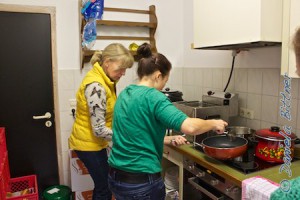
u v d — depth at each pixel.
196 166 1.75
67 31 2.46
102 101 1.70
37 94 2.44
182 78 2.90
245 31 1.57
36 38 2.38
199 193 1.82
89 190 2.42
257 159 1.62
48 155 2.55
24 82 2.39
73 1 2.45
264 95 1.97
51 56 2.44
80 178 2.38
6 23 2.28
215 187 1.58
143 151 1.32
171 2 2.80
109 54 1.72
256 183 1.25
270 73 1.92
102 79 1.76
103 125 1.71
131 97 1.34
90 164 1.87
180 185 1.95
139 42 2.70
